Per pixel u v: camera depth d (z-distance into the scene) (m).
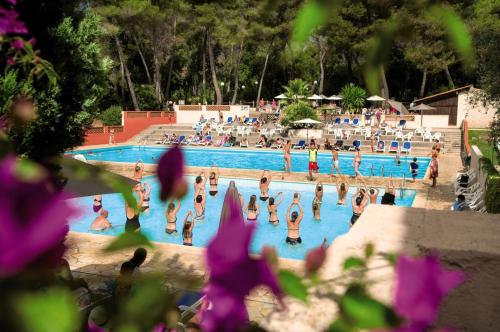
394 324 0.65
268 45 52.75
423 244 2.63
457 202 13.96
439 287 0.65
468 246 2.57
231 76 60.25
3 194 0.50
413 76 54.22
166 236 14.46
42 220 0.51
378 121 39.09
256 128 39.56
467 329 2.56
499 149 15.42
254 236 0.61
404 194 19.67
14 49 1.35
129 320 0.67
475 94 13.75
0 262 0.48
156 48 46.94
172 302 0.68
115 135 38.12
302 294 0.65
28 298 0.48
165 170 0.65
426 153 31.95
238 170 24.36
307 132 35.22
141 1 37.84
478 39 11.68
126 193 0.75
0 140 0.68
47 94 5.71
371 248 0.90
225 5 43.78
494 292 2.52
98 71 13.92
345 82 57.91
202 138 37.28
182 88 58.09
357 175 22.84
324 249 0.76
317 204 16.64
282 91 61.94
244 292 0.61
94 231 14.29
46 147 5.72
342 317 0.67
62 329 0.48
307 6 0.53
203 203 16.42
